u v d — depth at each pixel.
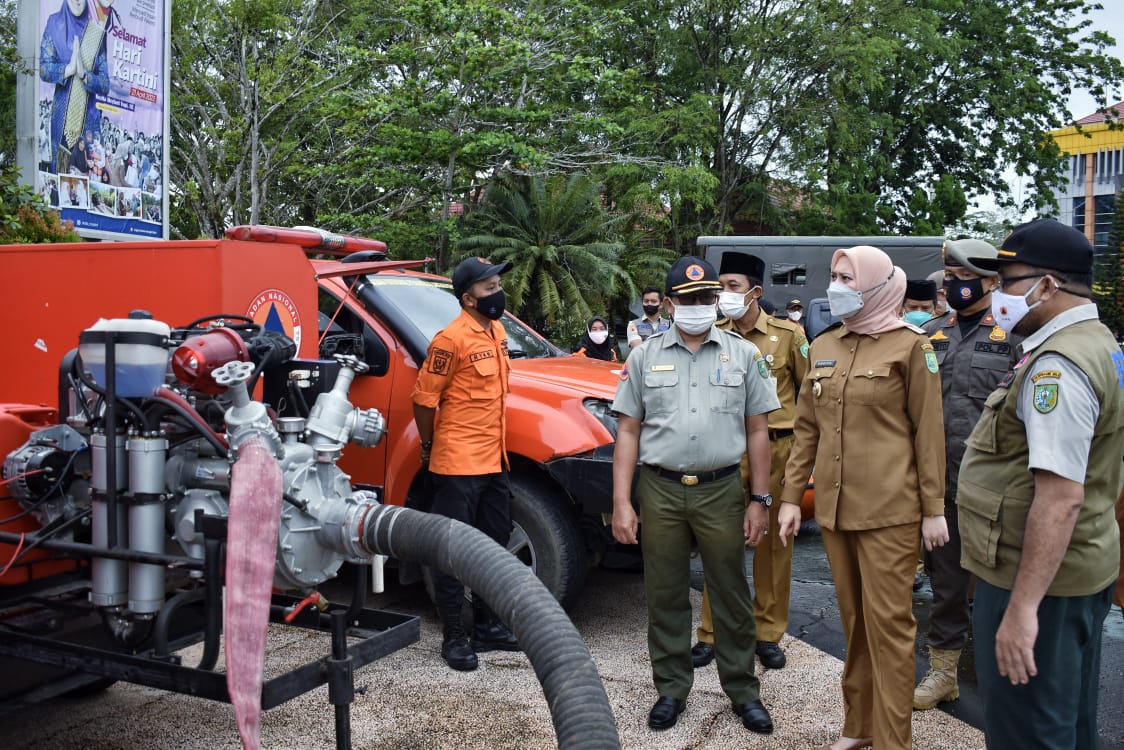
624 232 21.81
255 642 2.29
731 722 3.81
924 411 3.29
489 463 4.33
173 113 16.62
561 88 17.59
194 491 2.59
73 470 2.79
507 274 19.25
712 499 3.73
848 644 3.50
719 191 23.72
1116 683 4.37
